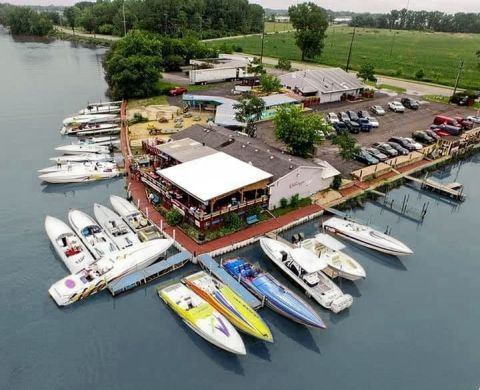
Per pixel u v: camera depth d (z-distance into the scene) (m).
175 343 32.69
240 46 180.62
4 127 78.25
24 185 56.53
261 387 29.62
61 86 111.38
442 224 52.41
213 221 44.69
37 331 33.16
